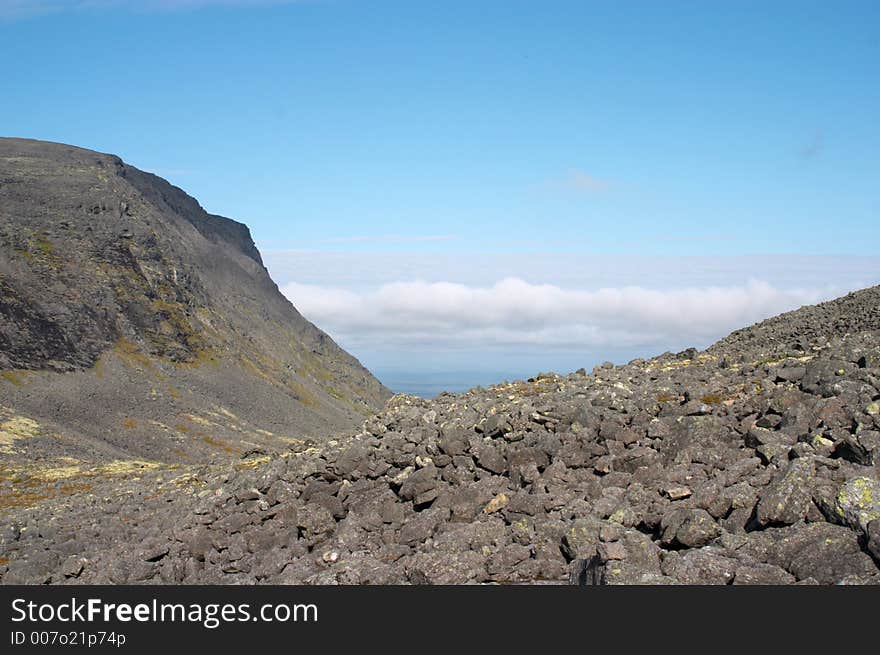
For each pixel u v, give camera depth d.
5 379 190.88
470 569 18.94
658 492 20.58
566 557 18.84
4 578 27.78
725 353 42.56
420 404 40.50
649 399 27.73
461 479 25.64
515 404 30.47
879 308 44.75
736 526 17.83
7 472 108.06
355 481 27.58
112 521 33.94
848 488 16.34
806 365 27.95
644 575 16.02
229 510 27.83
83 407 193.12
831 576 15.09
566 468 24.00
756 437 22.22
